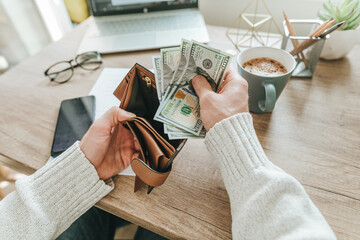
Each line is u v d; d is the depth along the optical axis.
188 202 0.46
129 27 0.93
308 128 0.58
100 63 0.81
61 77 0.77
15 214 0.41
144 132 0.42
